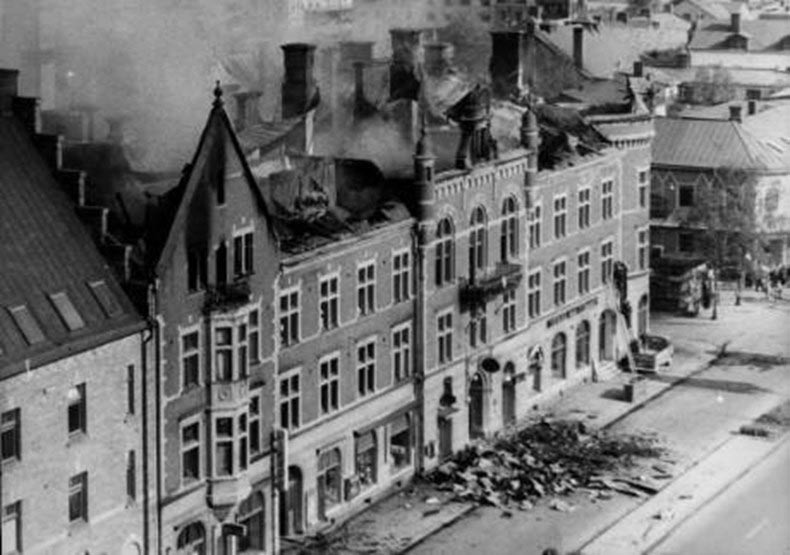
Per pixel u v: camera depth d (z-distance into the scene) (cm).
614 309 14062
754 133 18138
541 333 12825
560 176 12988
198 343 8906
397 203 10938
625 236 14275
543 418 12562
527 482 11038
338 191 10988
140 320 8500
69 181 8706
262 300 9356
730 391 13450
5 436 7725
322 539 9956
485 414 11931
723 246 17238
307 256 9794
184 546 9025
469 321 11694
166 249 8575
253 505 9488
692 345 15000
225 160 8906
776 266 17600
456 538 10056
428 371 11212
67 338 8056
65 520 8131
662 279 16238
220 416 9000
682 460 11656
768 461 11650
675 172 17562
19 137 8719
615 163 13988
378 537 10044
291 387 9838
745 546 9969
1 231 8194
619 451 11794
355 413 10481
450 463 11400
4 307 7875
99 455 8312
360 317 10481
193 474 9006
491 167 11794
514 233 12306
